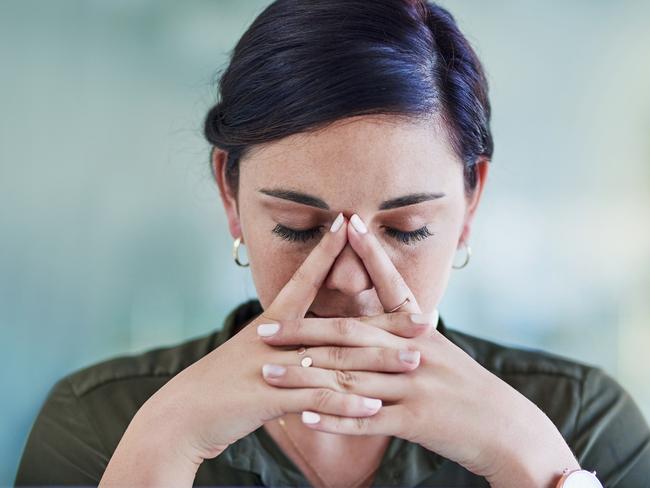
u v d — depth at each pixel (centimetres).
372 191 71
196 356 108
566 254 213
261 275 79
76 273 202
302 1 75
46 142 199
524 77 211
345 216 73
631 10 210
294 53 71
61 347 202
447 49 78
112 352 204
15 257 199
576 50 211
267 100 71
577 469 76
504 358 109
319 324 76
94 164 203
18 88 197
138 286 206
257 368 77
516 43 209
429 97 71
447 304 209
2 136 196
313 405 74
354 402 74
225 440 77
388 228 75
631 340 213
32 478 102
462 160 78
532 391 105
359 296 78
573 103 212
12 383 197
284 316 76
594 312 214
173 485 76
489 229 211
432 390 76
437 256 77
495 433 75
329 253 74
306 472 92
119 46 202
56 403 107
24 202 199
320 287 78
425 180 72
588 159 214
